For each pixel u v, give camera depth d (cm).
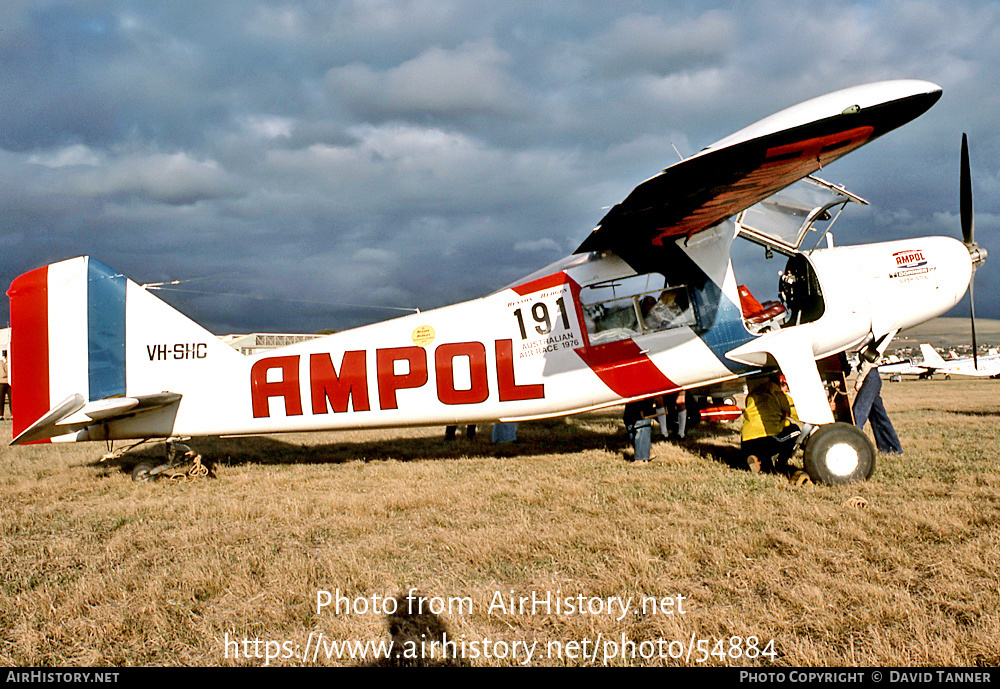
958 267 668
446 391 673
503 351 672
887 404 1411
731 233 669
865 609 280
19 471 727
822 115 445
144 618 301
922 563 335
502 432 904
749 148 458
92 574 361
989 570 317
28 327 662
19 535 460
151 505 541
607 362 664
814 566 337
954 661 233
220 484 633
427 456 799
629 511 465
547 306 674
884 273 655
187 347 678
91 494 602
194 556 395
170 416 675
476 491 554
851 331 639
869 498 478
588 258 679
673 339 660
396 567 366
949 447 698
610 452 770
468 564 368
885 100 443
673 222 605
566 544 391
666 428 891
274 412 677
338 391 674
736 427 1013
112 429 666
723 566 344
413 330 683
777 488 525
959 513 416
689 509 467
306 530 444
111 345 670
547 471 642
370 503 510
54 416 603
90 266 672
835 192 680
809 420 562
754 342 621
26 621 302
